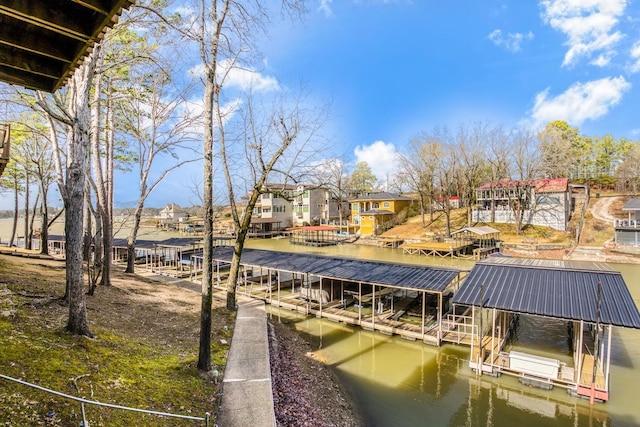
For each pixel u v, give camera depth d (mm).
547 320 16609
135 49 13859
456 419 9000
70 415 4871
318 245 47594
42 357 6184
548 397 9969
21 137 20250
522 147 40625
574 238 36188
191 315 13477
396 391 10359
